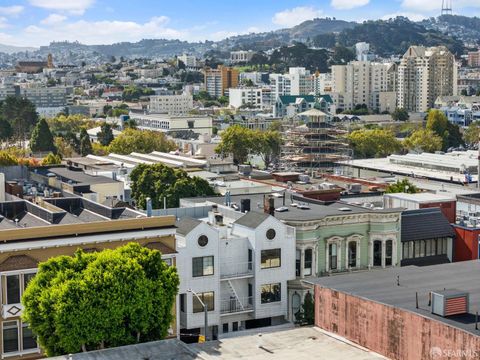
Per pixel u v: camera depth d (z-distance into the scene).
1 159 195.50
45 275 68.88
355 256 95.06
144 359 61.31
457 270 72.06
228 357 61.22
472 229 100.06
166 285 70.94
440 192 147.62
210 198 119.56
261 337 65.88
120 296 66.94
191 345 64.31
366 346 62.97
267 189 145.50
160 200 154.00
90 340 66.31
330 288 66.94
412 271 72.06
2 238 73.19
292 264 89.81
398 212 96.38
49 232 75.19
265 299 88.62
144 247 74.75
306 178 167.75
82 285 66.06
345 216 94.12
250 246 88.00
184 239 83.19
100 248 77.19
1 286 73.06
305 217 91.69
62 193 114.94
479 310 58.88
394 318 60.19
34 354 74.25
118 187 133.75
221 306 86.75
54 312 66.12
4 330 73.56
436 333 56.56
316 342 64.38
